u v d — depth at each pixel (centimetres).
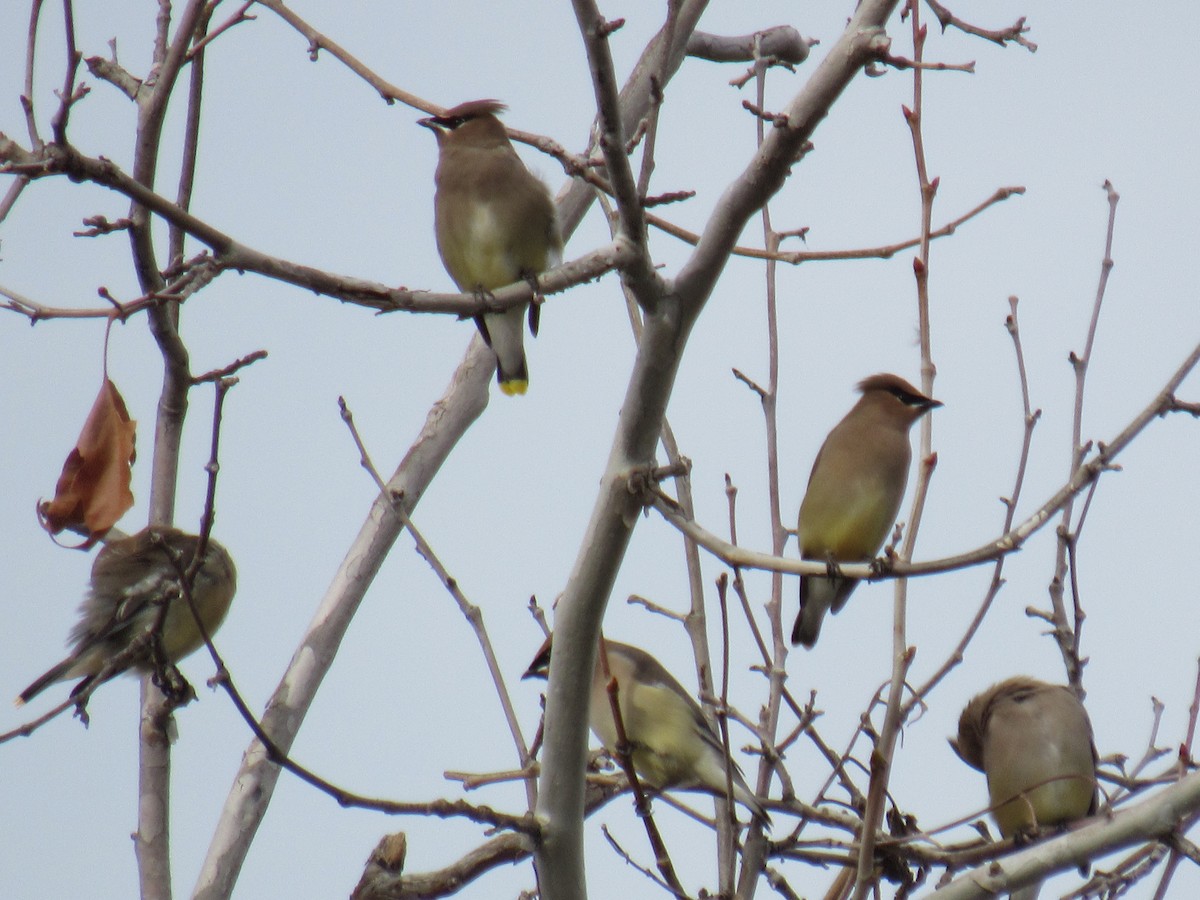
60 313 902
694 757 1218
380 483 1049
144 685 1230
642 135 1120
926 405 858
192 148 1200
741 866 922
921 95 930
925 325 880
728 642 867
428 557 1013
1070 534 970
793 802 928
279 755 791
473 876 1040
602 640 885
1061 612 977
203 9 1087
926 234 898
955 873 927
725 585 851
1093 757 1202
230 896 1132
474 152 1405
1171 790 852
